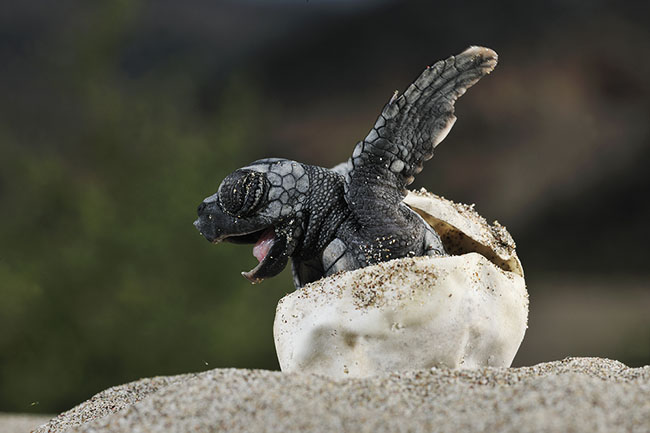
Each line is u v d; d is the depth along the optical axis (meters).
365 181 0.98
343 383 0.96
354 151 0.98
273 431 0.94
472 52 0.97
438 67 0.97
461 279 0.97
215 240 0.99
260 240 0.99
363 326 0.97
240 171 0.98
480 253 1.00
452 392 0.95
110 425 0.95
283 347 0.98
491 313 0.98
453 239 1.00
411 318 0.97
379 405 0.95
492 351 0.98
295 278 0.99
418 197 1.00
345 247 0.98
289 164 0.98
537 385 0.95
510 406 0.94
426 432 0.94
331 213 0.98
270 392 0.95
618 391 0.95
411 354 0.97
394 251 0.98
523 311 0.98
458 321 0.97
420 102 0.98
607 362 0.98
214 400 0.95
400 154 0.98
